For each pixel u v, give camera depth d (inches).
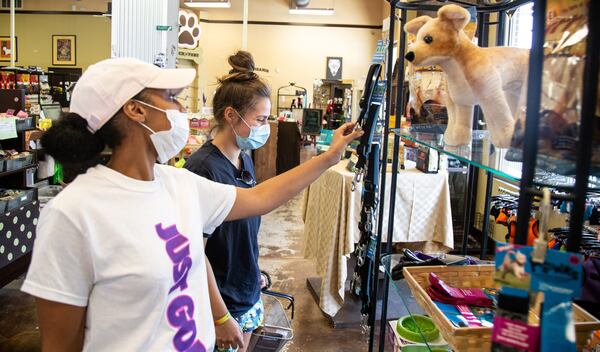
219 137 69.9
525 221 25.7
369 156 64.5
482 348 41.6
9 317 122.9
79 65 495.5
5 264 127.6
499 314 25.4
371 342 69.5
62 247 35.8
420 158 139.3
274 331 75.7
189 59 443.2
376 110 60.8
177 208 43.7
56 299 35.7
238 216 52.6
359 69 492.1
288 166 303.0
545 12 25.0
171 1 102.3
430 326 61.4
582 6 25.6
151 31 100.0
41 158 220.5
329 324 126.6
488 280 55.4
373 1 483.8
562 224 94.3
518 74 41.4
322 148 120.7
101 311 37.5
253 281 70.4
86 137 38.9
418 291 51.4
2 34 497.0
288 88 494.6
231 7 481.4
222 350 62.2
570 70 25.8
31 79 277.0
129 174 40.7
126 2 98.6
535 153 25.5
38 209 143.6
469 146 47.3
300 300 141.6
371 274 70.7
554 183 31.4
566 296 24.0
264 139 71.8
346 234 123.8
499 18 64.2
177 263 40.2
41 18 491.8
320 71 492.7
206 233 52.8
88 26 490.0
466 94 44.1
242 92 67.7
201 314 42.9
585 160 24.2
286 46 490.0
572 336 24.0
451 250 140.4
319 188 136.5
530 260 24.7
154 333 38.6
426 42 43.5
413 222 134.4
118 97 38.9
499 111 41.3
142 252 37.8
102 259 36.6
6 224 127.4
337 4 484.1
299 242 201.9
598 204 71.0
